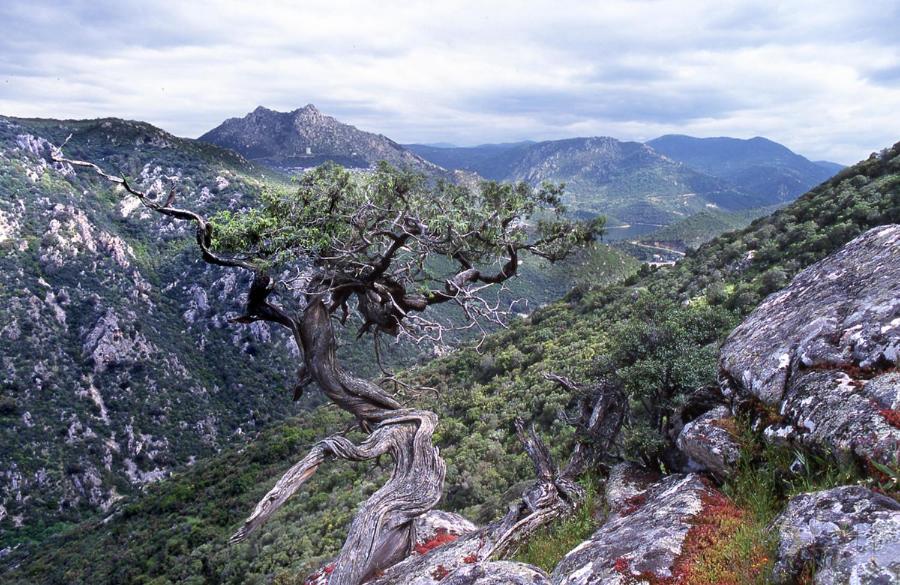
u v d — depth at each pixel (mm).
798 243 57375
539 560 8328
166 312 163875
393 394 14852
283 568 33375
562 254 15648
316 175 12555
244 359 157875
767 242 63281
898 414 4914
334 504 42781
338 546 33531
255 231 11625
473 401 53844
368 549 10875
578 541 8391
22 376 123188
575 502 9711
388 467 45031
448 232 12859
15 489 104688
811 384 6133
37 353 128750
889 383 5301
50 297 141750
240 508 56875
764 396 6910
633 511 8289
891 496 4414
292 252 11742
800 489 5648
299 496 50406
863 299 6691
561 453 15828
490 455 39000
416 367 89125
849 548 3914
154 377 140000
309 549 35031
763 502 5953
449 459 40531
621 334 11203
